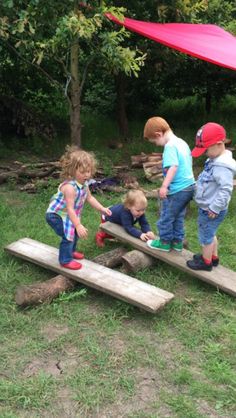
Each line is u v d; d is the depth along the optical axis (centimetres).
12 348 203
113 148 563
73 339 209
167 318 226
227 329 217
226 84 690
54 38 364
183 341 210
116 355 200
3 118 553
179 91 709
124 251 277
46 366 194
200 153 223
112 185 417
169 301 223
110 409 172
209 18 607
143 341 208
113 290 227
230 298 242
